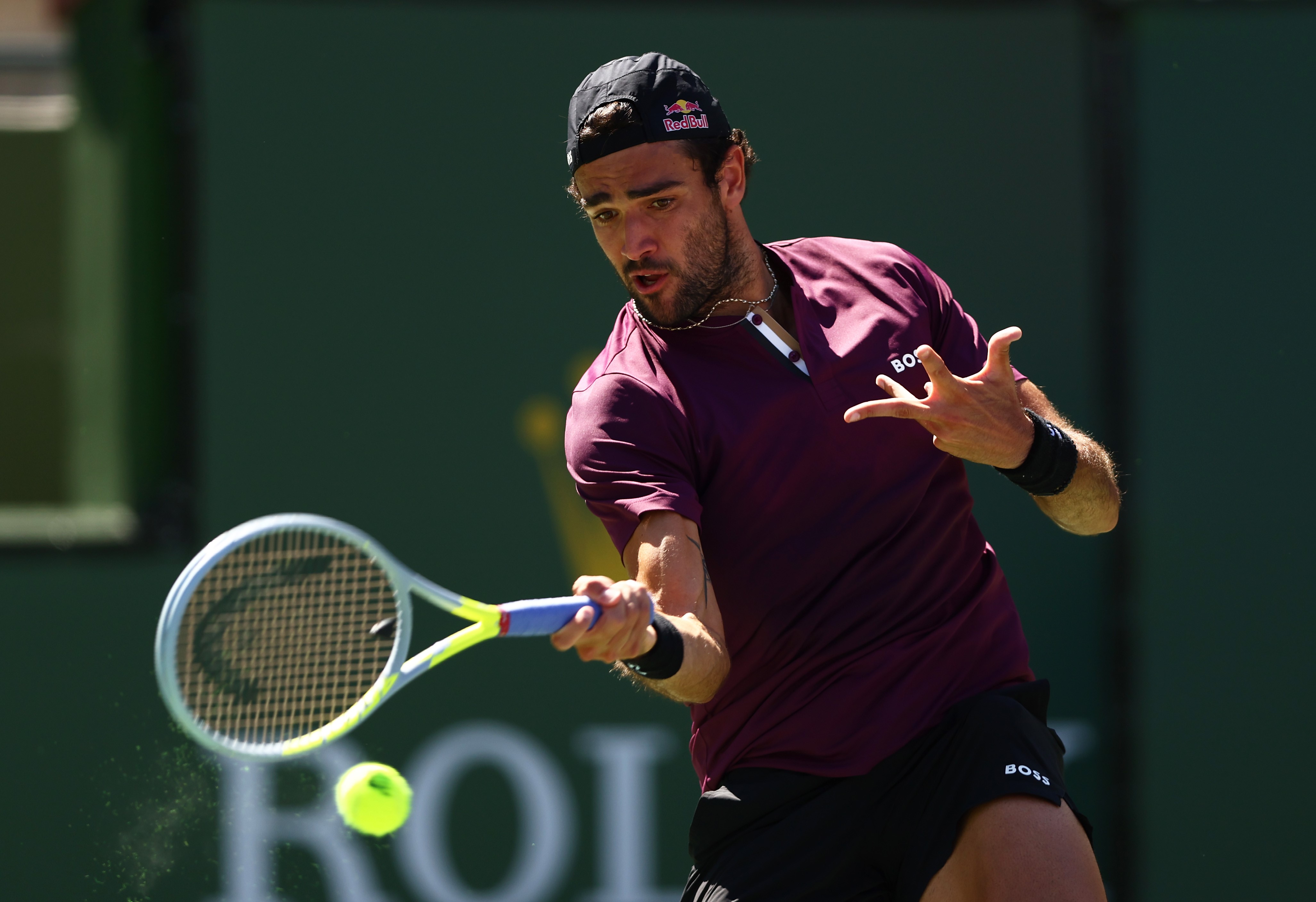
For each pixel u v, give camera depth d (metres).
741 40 19.05
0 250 20.72
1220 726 19.11
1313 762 19.09
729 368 8.36
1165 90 19.39
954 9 19.27
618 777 18.47
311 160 18.64
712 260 8.27
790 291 8.65
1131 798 18.97
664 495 8.05
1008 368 7.95
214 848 17.77
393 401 18.61
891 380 7.82
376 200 18.70
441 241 18.75
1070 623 19.16
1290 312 19.31
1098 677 19.14
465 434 18.67
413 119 18.77
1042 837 7.78
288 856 17.81
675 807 18.53
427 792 18.14
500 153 18.86
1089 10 19.38
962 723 8.24
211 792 17.83
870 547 8.41
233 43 18.59
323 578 8.46
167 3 18.52
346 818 7.74
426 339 18.69
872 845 8.34
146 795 17.89
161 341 19.03
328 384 18.55
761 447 8.28
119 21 18.83
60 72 21.12
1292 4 19.36
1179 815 19.02
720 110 8.45
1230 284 19.33
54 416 20.62
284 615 8.37
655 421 8.25
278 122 18.62
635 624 7.21
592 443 8.31
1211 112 19.39
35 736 17.92
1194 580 19.19
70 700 18.05
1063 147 19.34
